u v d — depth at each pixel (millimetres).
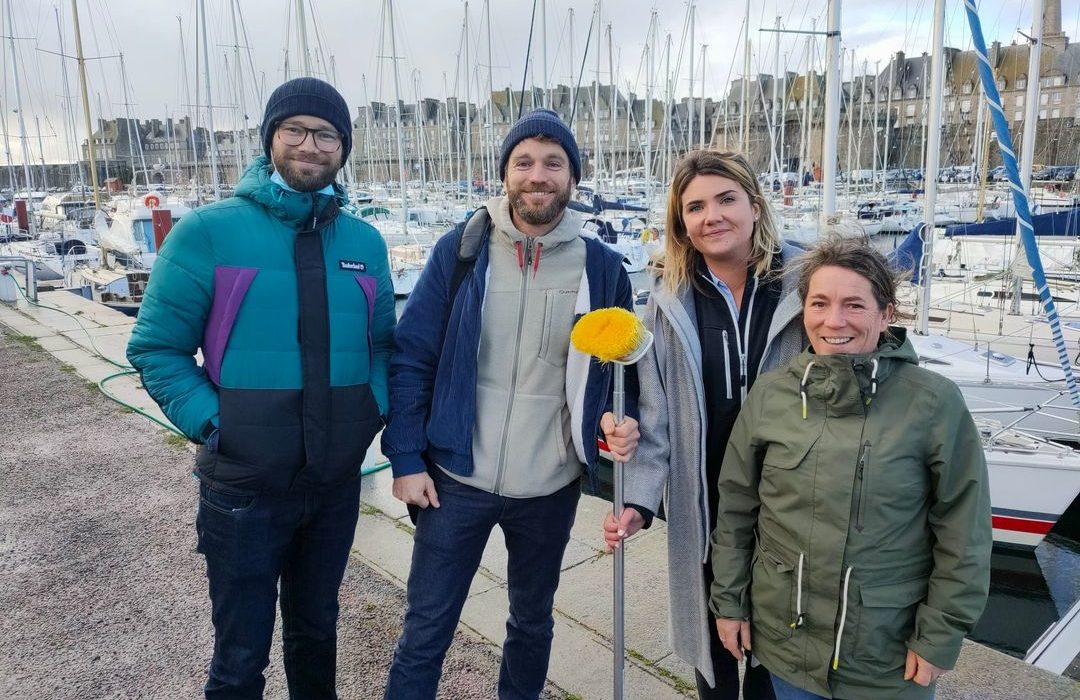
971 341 8867
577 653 2623
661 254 2021
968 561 1484
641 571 3213
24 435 4922
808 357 1647
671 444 1982
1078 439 6391
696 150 1933
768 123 23703
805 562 1606
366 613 2885
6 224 22500
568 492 2061
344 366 1844
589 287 1979
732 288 1956
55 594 3002
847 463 1560
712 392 1940
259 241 1769
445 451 1963
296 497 1839
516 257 1979
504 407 1968
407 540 3518
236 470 1751
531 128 1884
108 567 3221
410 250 16828
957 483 1509
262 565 1828
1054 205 17453
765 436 1696
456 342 1971
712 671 1982
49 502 3895
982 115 22438
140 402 5598
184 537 3502
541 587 2096
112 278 14133
